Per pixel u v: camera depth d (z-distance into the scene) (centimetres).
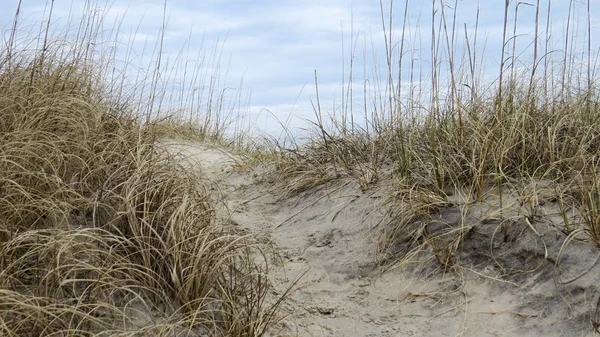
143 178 433
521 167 499
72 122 478
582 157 464
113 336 316
